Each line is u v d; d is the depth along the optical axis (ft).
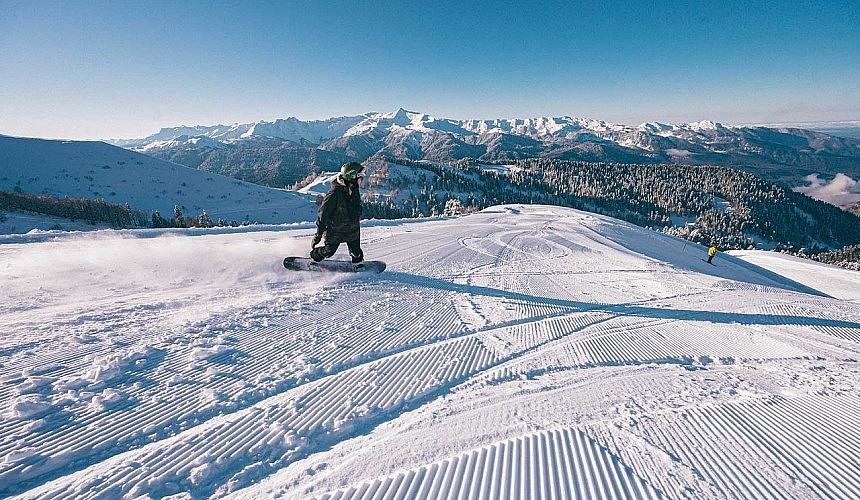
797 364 12.66
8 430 7.43
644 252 59.67
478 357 12.72
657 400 9.84
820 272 82.89
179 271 22.08
